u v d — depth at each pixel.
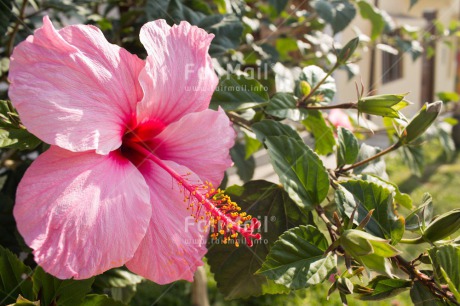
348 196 0.39
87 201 0.34
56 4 0.59
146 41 0.37
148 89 0.36
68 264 0.33
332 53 0.81
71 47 0.34
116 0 0.60
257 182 0.42
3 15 0.48
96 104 0.35
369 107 0.42
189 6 0.54
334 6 0.65
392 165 1.98
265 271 0.36
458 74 3.59
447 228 0.37
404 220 0.38
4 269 0.38
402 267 0.38
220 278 0.42
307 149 0.40
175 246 0.37
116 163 0.36
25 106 0.32
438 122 1.07
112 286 0.47
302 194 0.40
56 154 0.34
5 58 0.57
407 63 2.61
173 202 0.37
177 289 1.08
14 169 0.53
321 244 0.37
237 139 0.67
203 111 0.38
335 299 1.00
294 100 0.45
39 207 0.33
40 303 0.38
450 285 0.35
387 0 2.21
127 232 0.35
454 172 1.97
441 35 1.23
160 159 0.38
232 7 0.62
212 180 0.39
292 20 0.84
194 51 0.38
